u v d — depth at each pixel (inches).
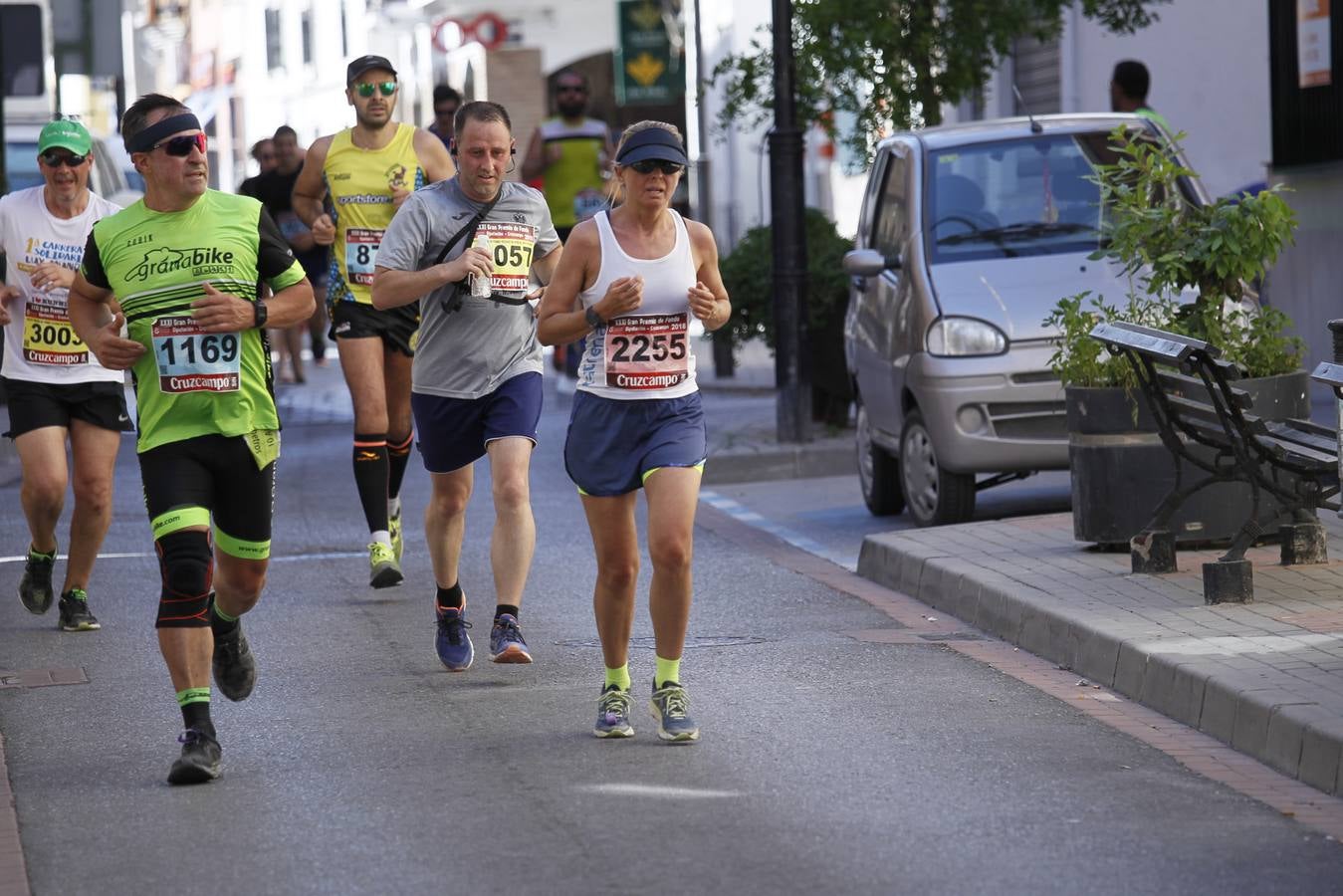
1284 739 909.8
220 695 1099.3
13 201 1252.5
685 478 943.7
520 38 5374.0
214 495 934.4
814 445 2137.1
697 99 2513.5
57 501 1272.1
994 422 1587.1
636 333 942.4
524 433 1138.0
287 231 2967.5
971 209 1699.1
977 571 1305.4
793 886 744.3
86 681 1148.5
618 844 800.3
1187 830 814.5
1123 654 1071.0
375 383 1379.2
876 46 2287.2
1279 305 2335.1
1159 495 1334.9
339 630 1283.2
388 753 962.1
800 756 940.6
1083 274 1628.9
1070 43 3068.4
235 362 915.4
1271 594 1187.9
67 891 766.5
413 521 1796.3
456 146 1139.9
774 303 2176.4
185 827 845.8
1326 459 1163.9
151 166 912.9
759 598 1393.9
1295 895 733.9
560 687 1104.8
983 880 749.9
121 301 915.4
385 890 753.0
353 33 6235.2
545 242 1171.9
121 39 3213.6
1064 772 908.6
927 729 992.9
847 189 4862.2
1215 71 2699.3
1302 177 2295.8
